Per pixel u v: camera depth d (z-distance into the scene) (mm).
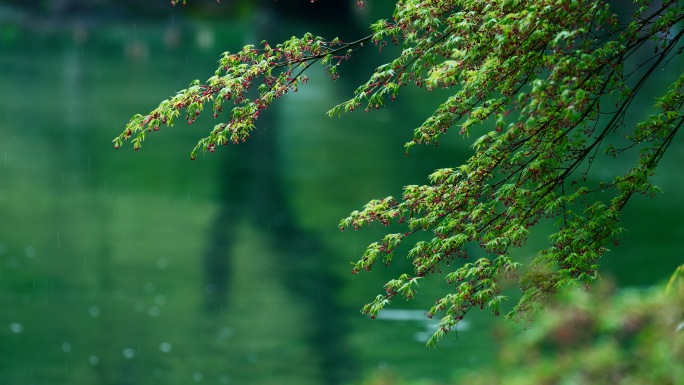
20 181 30344
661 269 22375
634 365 3596
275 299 20922
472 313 19266
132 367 17203
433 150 35812
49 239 24688
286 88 7062
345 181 31828
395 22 7070
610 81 6836
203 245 24812
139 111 40719
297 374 16938
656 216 26781
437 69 6746
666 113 7516
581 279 7297
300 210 28375
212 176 32188
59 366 17125
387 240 7383
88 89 44750
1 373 16672
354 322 19422
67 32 61156
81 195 29156
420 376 16469
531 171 7047
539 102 6160
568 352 3758
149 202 28766
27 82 45781
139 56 53906
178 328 19016
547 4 6301
